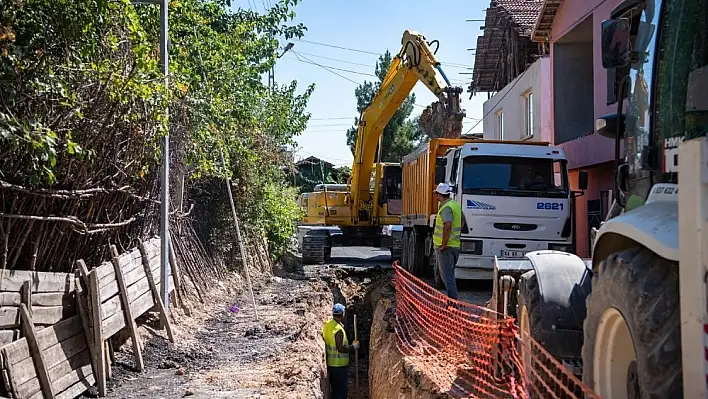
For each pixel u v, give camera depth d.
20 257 7.17
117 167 8.27
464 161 13.73
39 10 6.50
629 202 4.52
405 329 11.34
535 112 19.78
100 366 7.11
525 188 13.66
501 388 6.62
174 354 8.93
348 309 18.17
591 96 17.69
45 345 6.38
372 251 33.00
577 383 4.14
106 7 6.93
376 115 20.73
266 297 14.98
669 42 3.97
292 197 24.36
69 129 6.75
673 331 3.22
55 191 6.91
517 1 23.77
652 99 4.09
